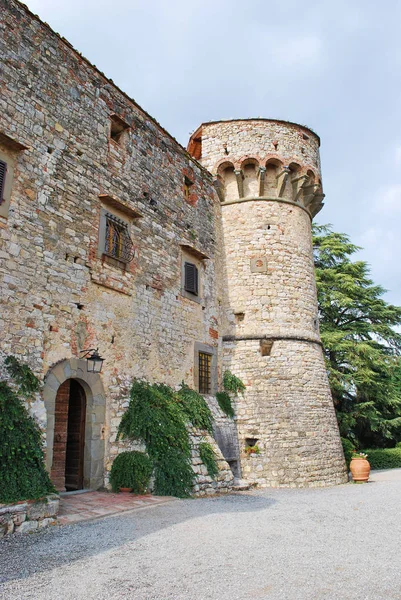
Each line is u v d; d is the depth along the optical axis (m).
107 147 11.91
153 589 4.59
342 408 25.27
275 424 14.34
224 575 5.01
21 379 8.33
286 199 17.27
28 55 10.08
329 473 14.45
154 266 12.91
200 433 12.05
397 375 29.48
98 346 10.51
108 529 6.84
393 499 10.74
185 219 14.82
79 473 9.88
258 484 13.59
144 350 11.93
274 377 14.91
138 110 13.45
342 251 27.61
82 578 4.88
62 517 7.41
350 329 26.02
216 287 15.99
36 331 9.05
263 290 15.91
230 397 15.01
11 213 9.00
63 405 9.90
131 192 12.49
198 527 7.14
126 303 11.62
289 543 6.38
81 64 11.58
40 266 9.40
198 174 16.17
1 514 6.41
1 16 9.59
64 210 10.23
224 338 15.69
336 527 7.54
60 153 10.41
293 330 15.70
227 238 16.80
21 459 7.32
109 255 11.23
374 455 23.77
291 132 17.77
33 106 9.96
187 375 13.48
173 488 9.83
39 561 5.41
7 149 9.17
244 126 17.44
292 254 16.69
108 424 10.30
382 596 4.47
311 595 4.48
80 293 10.28
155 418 10.50
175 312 13.46
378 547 6.27
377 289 27.33
